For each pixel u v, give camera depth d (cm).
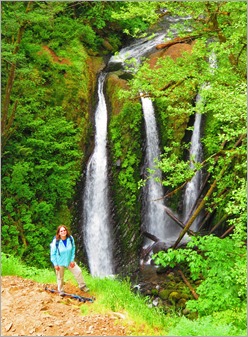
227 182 1367
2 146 1689
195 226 1806
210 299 1002
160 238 1806
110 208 1828
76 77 1909
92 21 2188
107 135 1891
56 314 846
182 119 1866
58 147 1731
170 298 1372
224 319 927
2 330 779
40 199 1733
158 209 1870
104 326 814
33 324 795
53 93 1858
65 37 2016
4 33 1681
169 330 829
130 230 1800
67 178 1747
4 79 1775
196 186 1853
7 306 851
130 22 2269
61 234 941
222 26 1269
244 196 992
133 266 1706
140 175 1859
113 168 1844
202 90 1162
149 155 1886
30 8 1725
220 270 1014
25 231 1656
